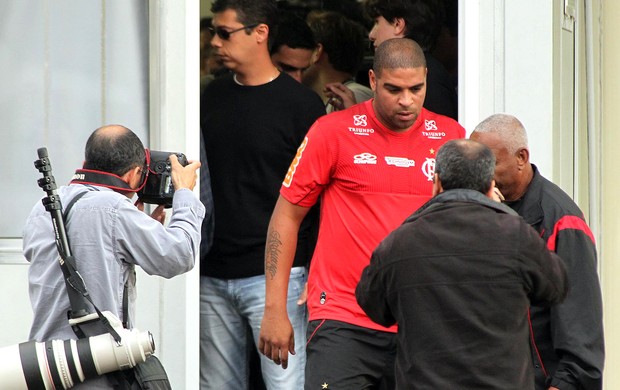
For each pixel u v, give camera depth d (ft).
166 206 56.65
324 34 81.20
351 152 60.39
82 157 67.00
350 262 60.13
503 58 73.72
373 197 60.29
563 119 79.05
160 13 67.51
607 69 92.48
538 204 55.42
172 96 67.87
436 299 48.91
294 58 80.89
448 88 75.72
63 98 66.85
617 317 92.73
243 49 71.26
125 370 50.52
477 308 48.67
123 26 67.31
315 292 61.05
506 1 73.51
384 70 59.36
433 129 61.77
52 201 51.03
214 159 72.18
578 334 53.11
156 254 51.62
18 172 66.49
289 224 61.98
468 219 49.60
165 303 67.21
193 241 53.06
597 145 89.30
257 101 71.87
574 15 82.33
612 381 92.27
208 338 72.90
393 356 59.77
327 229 61.16
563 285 50.47
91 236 51.24
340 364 59.26
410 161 60.75
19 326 65.72
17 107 66.59
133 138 53.67
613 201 92.68
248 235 71.72
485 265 48.96
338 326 59.77
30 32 66.64
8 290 65.72
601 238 91.09
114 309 51.08
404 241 49.75
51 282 51.65
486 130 55.62
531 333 54.70
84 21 67.00
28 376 48.96
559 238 54.54
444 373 48.47
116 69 67.26
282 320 62.34
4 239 66.18
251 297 71.82
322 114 72.95
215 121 72.13
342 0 82.38
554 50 75.72
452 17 77.46
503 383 48.39
